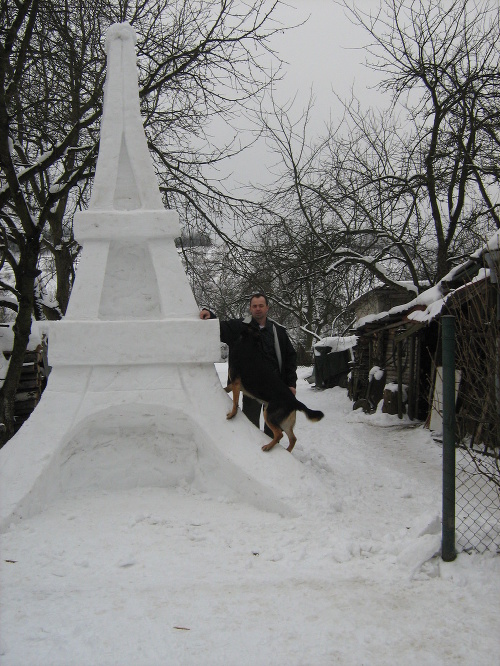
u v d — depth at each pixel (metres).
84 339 5.05
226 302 12.24
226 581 3.36
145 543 3.96
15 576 3.45
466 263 8.78
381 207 14.54
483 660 2.58
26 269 8.48
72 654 2.62
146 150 5.61
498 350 3.93
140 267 5.55
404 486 5.80
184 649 2.66
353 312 25.66
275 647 2.68
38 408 5.00
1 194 8.31
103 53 9.80
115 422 5.16
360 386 15.48
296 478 4.73
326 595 3.18
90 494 5.02
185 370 5.28
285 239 14.89
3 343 10.17
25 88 9.98
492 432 4.28
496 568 3.47
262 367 5.08
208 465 5.12
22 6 7.87
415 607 3.05
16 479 4.55
